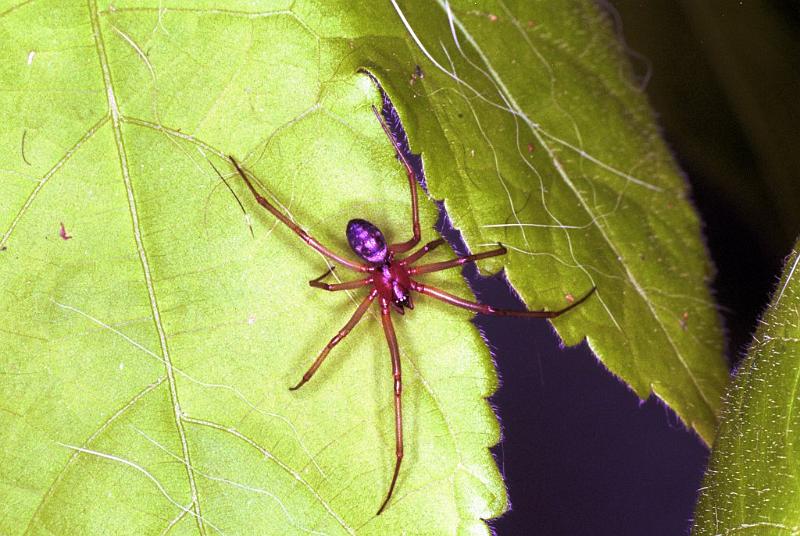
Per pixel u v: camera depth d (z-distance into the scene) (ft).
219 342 0.58
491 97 0.60
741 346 0.61
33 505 0.58
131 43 0.58
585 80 0.62
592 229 0.61
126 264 0.58
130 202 0.58
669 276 0.62
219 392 0.58
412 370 0.59
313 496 0.58
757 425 0.57
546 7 0.62
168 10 0.58
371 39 0.58
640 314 0.61
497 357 0.59
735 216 0.62
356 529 0.58
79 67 0.58
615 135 0.62
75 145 0.58
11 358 0.58
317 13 0.58
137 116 0.58
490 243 0.59
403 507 0.58
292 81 0.58
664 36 0.62
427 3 0.60
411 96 0.58
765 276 0.62
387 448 0.58
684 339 0.61
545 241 0.60
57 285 0.58
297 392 0.58
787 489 0.56
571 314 0.60
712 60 0.62
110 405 0.58
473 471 0.58
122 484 0.58
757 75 0.62
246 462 0.58
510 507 0.58
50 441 0.58
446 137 0.59
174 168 0.58
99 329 0.58
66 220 0.58
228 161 0.58
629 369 0.60
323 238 0.59
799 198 0.61
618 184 0.62
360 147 0.58
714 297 0.62
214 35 0.58
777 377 0.57
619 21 0.62
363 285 0.59
